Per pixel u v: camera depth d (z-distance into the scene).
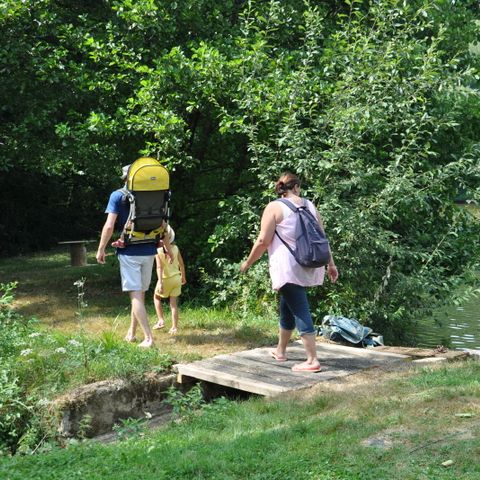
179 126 10.22
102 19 12.12
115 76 11.00
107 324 9.51
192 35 11.63
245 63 10.43
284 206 6.72
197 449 4.86
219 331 9.05
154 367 7.20
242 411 5.88
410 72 10.55
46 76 11.13
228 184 11.91
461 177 10.60
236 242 10.95
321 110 10.41
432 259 10.55
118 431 5.90
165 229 8.13
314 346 6.92
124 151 12.08
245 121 10.69
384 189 9.54
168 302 11.26
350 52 10.25
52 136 12.23
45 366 7.07
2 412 6.50
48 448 6.07
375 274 9.84
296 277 6.71
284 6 11.20
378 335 8.73
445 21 12.07
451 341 11.31
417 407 5.27
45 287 12.84
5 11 10.70
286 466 4.29
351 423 5.03
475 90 10.37
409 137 10.38
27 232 19.50
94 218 21.48
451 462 4.19
